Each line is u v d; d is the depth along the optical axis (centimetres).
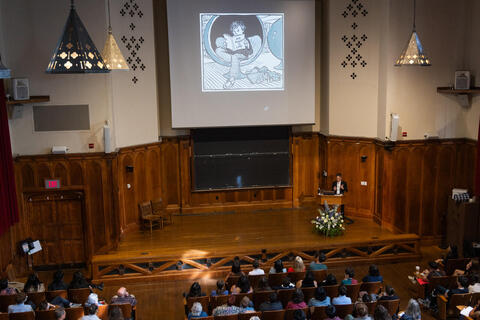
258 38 1469
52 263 1320
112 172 1298
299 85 1505
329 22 1455
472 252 1240
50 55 1235
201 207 1584
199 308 813
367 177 1480
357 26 1433
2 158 1138
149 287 1202
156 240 1354
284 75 1494
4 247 1191
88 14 1245
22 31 1217
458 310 909
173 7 1424
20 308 823
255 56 1475
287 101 1508
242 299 852
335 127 1505
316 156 1608
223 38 1456
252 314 792
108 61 930
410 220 1417
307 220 1493
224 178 1583
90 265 1242
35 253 1308
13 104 1232
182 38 1441
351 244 1286
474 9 1303
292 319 804
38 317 817
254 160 1585
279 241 1311
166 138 1525
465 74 1304
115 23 1325
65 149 1264
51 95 1253
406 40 1346
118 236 1325
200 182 1574
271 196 1606
